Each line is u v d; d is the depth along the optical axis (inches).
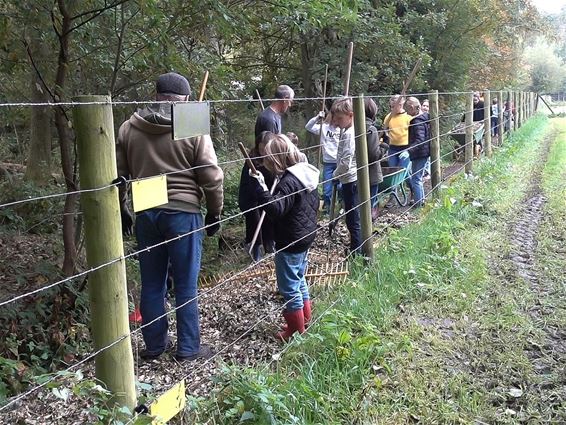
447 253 233.3
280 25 415.8
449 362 157.2
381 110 573.3
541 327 179.3
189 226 152.0
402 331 171.6
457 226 280.2
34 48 238.5
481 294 202.4
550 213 317.1
